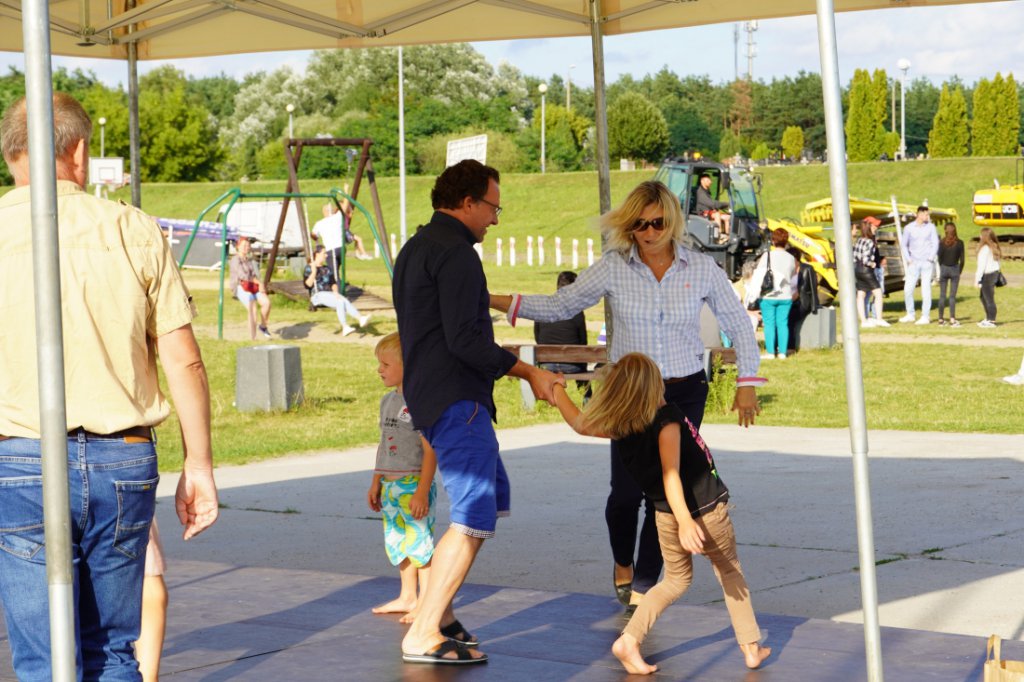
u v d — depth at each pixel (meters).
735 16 8.17
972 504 7.91
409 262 4.40
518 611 5.21
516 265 45.47
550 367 14.48
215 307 26.72
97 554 2.93
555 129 84.25
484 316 4.36
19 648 2.90
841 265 3.00
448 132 75.44
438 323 4.36
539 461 10.52
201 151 84.19
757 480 9.12
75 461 2.84
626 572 5.30
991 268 23.41
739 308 5.06
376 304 26.44
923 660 4.36
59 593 2.39
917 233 24.06
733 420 13.48
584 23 8.25
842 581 6.03
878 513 7.71
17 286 2.88
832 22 2.91
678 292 4.99
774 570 6.31
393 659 4.48
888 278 27.25
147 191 69.25
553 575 6.28
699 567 6.57
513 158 74.94
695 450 4.32
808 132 123.56
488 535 4.41
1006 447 10.72
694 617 5.07
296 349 14.51
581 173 63.50
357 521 7.89
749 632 4.32
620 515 5.17
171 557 6.82
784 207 56.34
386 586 5.68
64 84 89.12
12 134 3.00
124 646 3.04
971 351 19.70
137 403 2.95
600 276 5.07
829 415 13.65
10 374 2.87
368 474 9.95
